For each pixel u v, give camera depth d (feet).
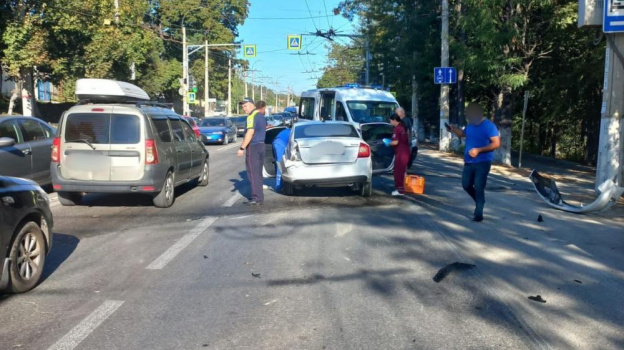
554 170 67.21
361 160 36.63
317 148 36.22
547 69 77.97
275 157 40.96
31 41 82.79
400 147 38.88
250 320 16.81
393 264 22.72
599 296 19.06
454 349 14.84
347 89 61.72
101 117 32.86
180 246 25.53
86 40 95.96
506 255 24.11
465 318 16.99
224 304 18.15
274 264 22.68
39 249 19.99
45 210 20.67
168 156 35.19
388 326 16.38
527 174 57.82
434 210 34.30
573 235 27.91
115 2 101.60
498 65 63.52
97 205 36.06
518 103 96.48
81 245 25.75
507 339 15.48
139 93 40.88
